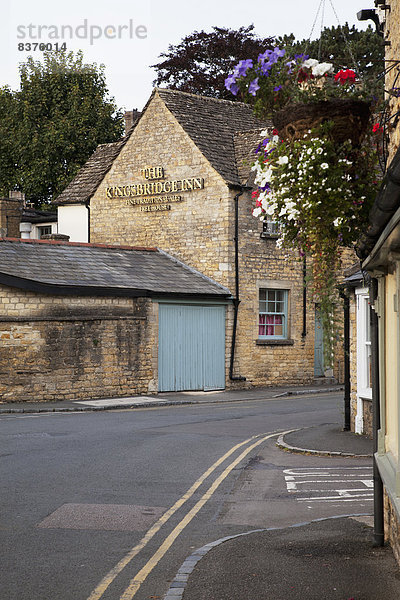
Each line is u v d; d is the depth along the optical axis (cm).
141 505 993
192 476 1198
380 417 730
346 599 595
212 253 2883
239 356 2883
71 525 886
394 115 632
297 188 602
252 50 4297
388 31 757
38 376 2336
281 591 620
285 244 671
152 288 2609
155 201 3056
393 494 568
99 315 2478
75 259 2617
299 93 625
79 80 4659
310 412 2150
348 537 795
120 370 2528
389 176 433
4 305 2294
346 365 1691
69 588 660
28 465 1252
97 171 3438
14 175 4612
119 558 754
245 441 1584
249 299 2906
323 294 652
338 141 611
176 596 621
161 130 3050
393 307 656
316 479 1188
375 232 552
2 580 682
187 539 831
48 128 4453
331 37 3525
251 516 944
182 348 2711
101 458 1334
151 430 1720
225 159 2953
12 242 2544
